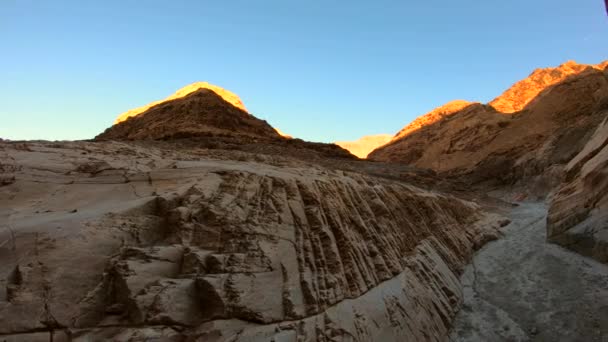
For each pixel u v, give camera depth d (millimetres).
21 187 6805
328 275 7008
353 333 6082
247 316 5379
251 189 8461
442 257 12047
